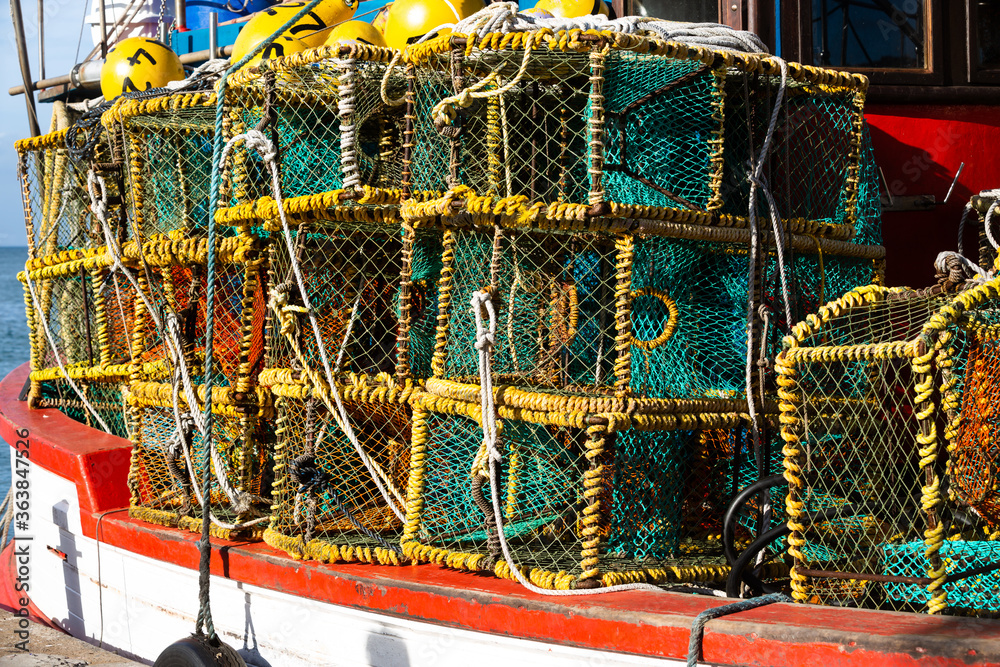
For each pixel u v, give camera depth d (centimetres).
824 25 397
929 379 220
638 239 278
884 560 274
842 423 296
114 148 388
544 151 317
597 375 291
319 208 302
